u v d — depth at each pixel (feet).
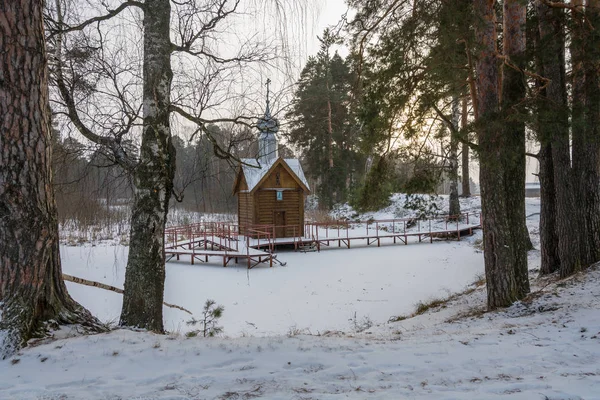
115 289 21.11
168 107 19.25
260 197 75.97
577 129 24.18
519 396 10.21
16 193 13.94
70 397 10.46
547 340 15.87
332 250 75.66
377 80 31.81
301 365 13.06
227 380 11.67
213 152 20.06
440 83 31.94
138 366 12.60
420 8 29.40
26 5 13.87
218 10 19.71
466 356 14.06
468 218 90.53
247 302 39.70
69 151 18.29
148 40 18.98
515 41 28.22
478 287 39.78
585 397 10.02
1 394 10.69
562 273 32.30
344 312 35.94
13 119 13.82
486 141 23.66
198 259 64.54
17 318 13.74
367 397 10.43
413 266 56.90
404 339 17.42
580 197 33.17
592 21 24.07
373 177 36.63
